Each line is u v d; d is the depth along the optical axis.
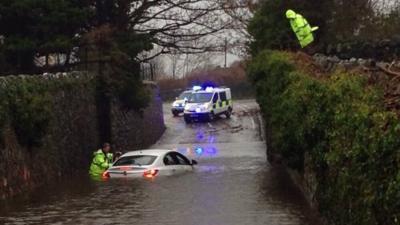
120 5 33.22
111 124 29.89
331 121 9.95
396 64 10.87
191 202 14.95
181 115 54.75
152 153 20.64
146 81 40.03
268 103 21.38
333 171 9.26
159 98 44.34
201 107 47.62
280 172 21.61
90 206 14.80
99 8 32.66
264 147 33.28
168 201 15.11
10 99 18.22
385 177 6.16
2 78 18.06
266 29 27.55
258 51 28.11
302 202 14.70
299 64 17.55
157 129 42.16
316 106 11.10
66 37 28.27
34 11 26.95
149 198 15.62
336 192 8.99
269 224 12.09
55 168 21.98
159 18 36.47
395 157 5.93
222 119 49.25
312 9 26.33
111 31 30.27
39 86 20.75
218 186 17.80
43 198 16.72
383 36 24.03
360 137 7.09
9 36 27.41
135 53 31.75
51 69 29.23
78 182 20.42
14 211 14.58
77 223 12.67
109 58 29.53
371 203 6.48
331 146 9.35
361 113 7.32
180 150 33.00
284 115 15.01
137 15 34.84
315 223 11.95
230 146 34.41
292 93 14.03
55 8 27.69
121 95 32.03
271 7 27.55
